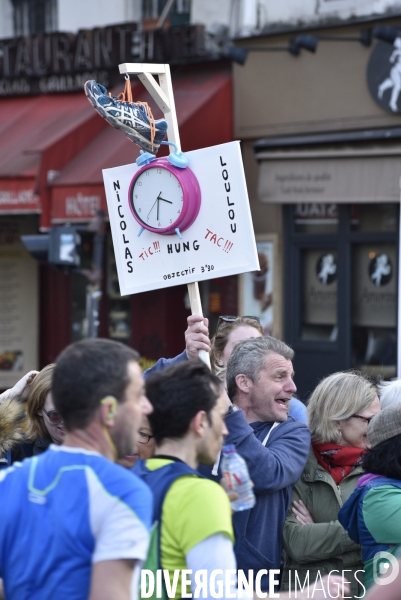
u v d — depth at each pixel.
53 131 26.52
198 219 8.80
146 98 26.08
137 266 9.16
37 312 32.03
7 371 32.12
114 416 5.76
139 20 28.92
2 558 5.70
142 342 29.06
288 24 24.19
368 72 22.53
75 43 27.91
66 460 5.68
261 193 23.47
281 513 8.70
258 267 8.57
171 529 6.28
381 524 7.93
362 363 23.70
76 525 5.47
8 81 29.77
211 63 25.86
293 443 8.80
